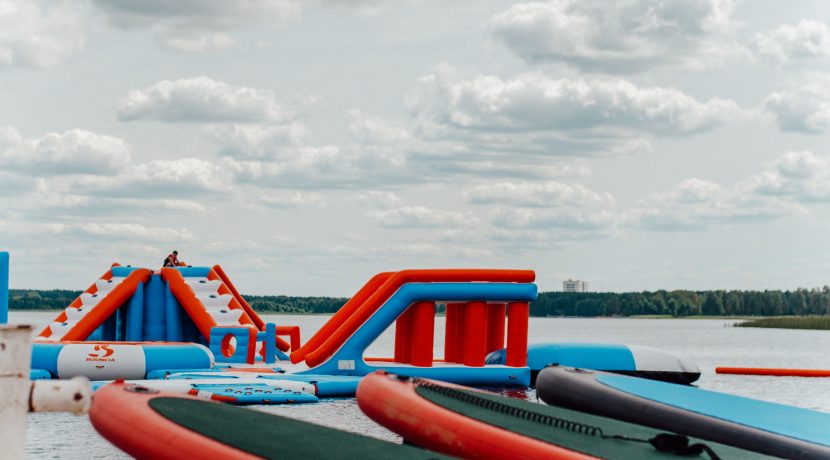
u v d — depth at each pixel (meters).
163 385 20.44
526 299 25.17
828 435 10.59
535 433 9.01
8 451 5.26
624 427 9.93
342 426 17.42
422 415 9.68
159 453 7.75
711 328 196.12
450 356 28.02
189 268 32.88
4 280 20.28
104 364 23.66
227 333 28.23
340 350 24.52
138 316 30.86
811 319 142.88
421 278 24.75
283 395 20.62
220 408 9.26
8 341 5.27
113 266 33.72
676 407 11.95
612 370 26.52
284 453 7.44
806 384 30.58
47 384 5.45
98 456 14.44
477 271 24.89
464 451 9.02
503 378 24.94
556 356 26.52
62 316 30.88
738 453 9.10
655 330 170.12
